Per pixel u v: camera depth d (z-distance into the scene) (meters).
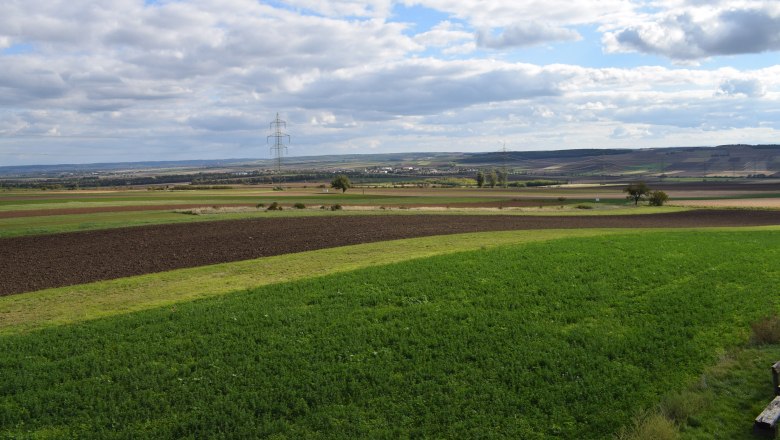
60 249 36.72
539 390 14.01
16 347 16.22
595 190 154.38
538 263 27.22
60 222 55.88
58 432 11.98
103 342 16.64
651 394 13.79
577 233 42.44
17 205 85.81
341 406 13.17
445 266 26.55
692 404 13.02
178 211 70.75
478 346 16.66
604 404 13.41
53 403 13.05
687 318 18.97
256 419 12.62
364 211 69.44
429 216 60.53
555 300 20.91
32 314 19.81
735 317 19.28
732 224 57.09
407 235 41.03
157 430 12.09
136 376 14.40
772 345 16.80
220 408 13.00
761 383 14.09
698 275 25.11
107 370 14.84
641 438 11.65
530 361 15.58
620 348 16.44
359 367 15.16
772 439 11.41
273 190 154.88
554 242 34.97
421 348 16.53
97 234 43.84
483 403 13.47
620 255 29.41
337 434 12.12
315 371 14.90
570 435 12.21
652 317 19.20
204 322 18.39
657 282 23.75
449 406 13.24
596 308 20.06
